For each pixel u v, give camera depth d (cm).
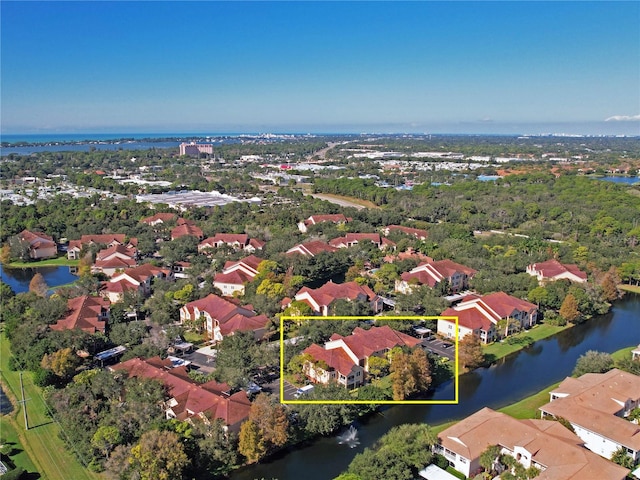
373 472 7688
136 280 15975
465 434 8344
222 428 8538
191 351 12444
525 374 11769
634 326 14712
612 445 8412
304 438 9150
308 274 16838
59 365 10612
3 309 14012
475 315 13525
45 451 8588
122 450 7825
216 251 19975
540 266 17800
